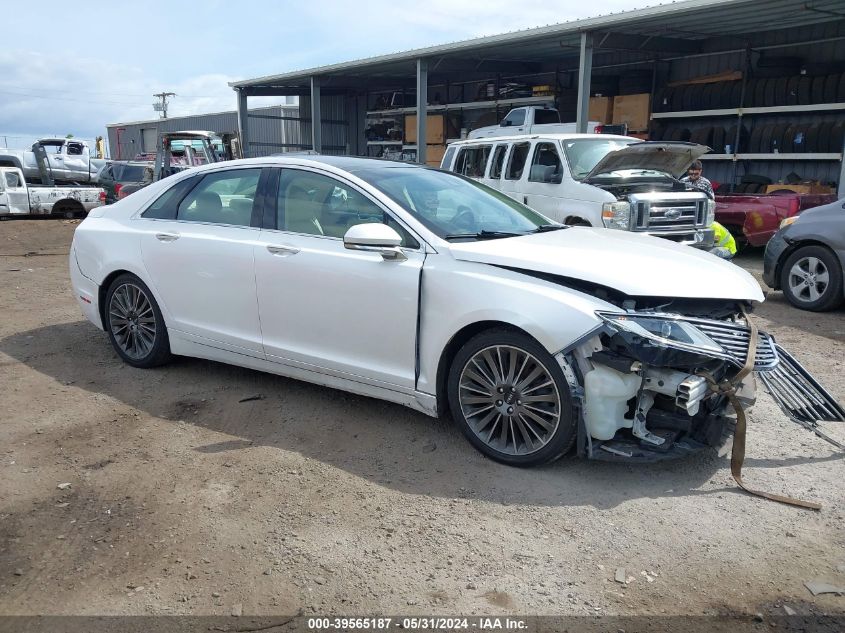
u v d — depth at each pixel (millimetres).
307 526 3246
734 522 3307
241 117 27828
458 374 3939
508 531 3217
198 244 4914
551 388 3643
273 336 4645
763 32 16000
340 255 4277
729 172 17359
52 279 9523
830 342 6570
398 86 26797
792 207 11062
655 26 15141
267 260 4562
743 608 2705
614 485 3648
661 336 3393
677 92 17328
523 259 3779
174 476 3717
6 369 5422
